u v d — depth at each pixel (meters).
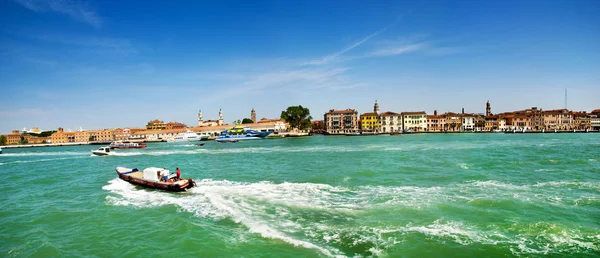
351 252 14.01
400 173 33.31
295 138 152.62
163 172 29.84
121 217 20.55
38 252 15.57
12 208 23.84
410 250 14.08
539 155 46.75
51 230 18.67
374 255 13.69
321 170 37.97
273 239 15.66
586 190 23.66
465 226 16.69
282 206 21.42
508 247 14.18
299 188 27.14
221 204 22.36
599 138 95.25
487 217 17.97
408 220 17.78
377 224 17.28
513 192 23.42
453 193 23.61
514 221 17.23
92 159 66.62
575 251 13.72
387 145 80.12
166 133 181.12
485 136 125.81
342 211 19.88
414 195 23.28
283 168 41.31
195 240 15.95
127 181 32.97
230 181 31.95
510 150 56.34
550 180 27.61
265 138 158.38
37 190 31.28
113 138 190.62
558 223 16.80
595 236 15.15
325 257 13.59
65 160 66.44
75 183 34.62
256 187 27.95
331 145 88.38
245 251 14.55
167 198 25.06
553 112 165.38
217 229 17.44
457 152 55.06
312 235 16.03
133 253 15.08
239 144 113.75
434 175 31.48
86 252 15.43
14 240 17.28
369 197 23.20
